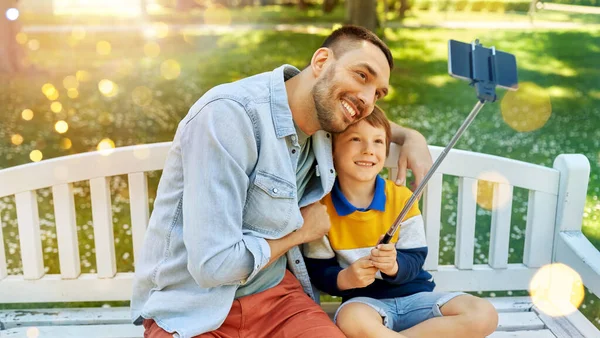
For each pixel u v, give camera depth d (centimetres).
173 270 150
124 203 374
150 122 575
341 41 149
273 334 158
